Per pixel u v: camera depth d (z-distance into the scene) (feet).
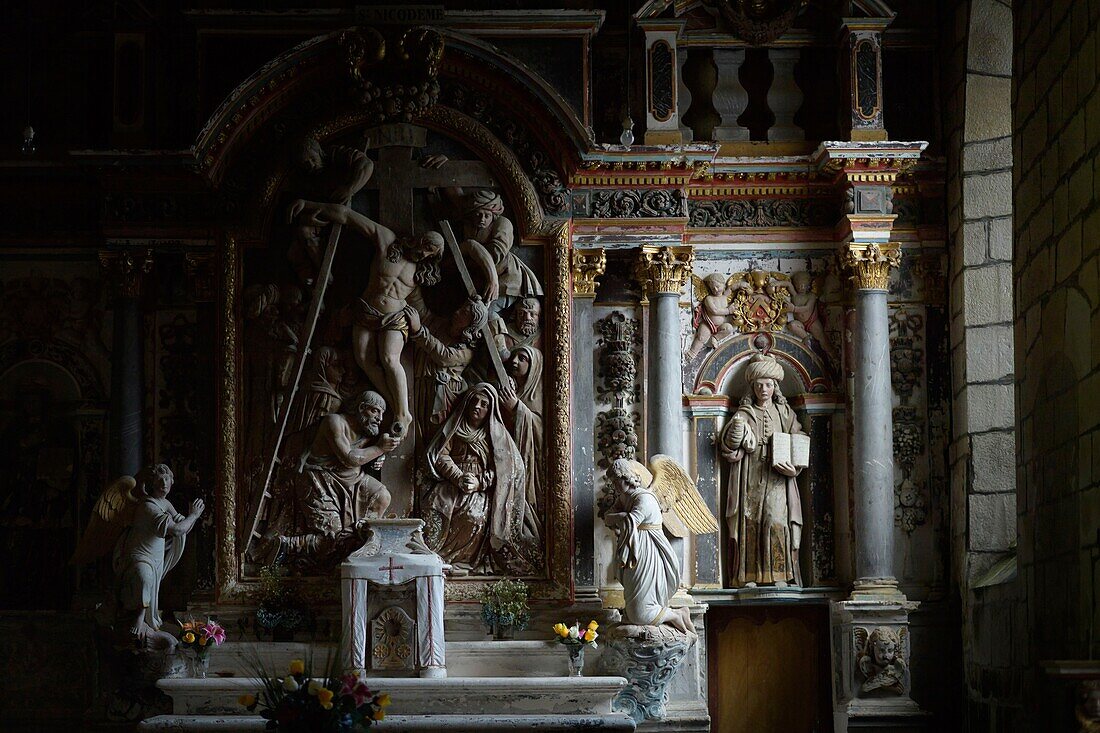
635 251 58.59
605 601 56.70
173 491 57.47
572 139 57.41
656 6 59.21
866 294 58.65
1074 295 44.55
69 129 60.39
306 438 56.95
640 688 54.60
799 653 58.90
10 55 60.70
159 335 58.44
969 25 57.93
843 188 59.31
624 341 58.44
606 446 57.88
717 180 59.98
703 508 56.85
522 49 58.18
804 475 59.41
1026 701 49.01
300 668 40.86
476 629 55.98
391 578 53.36
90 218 59.77
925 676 57.82
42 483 58.90
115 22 59.36
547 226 58.03
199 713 52.01
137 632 53.26
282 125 58.29
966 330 57.77
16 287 59.62
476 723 49.98
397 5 57.72
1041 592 47.47
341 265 57.88
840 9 60.29
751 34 60.90
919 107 60.90
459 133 58.29
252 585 56.13
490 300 57.52
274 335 57.41
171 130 59.36
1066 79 45.42
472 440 57.06
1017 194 50.55
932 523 58.85
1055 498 46.14
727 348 59.98
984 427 57.11
